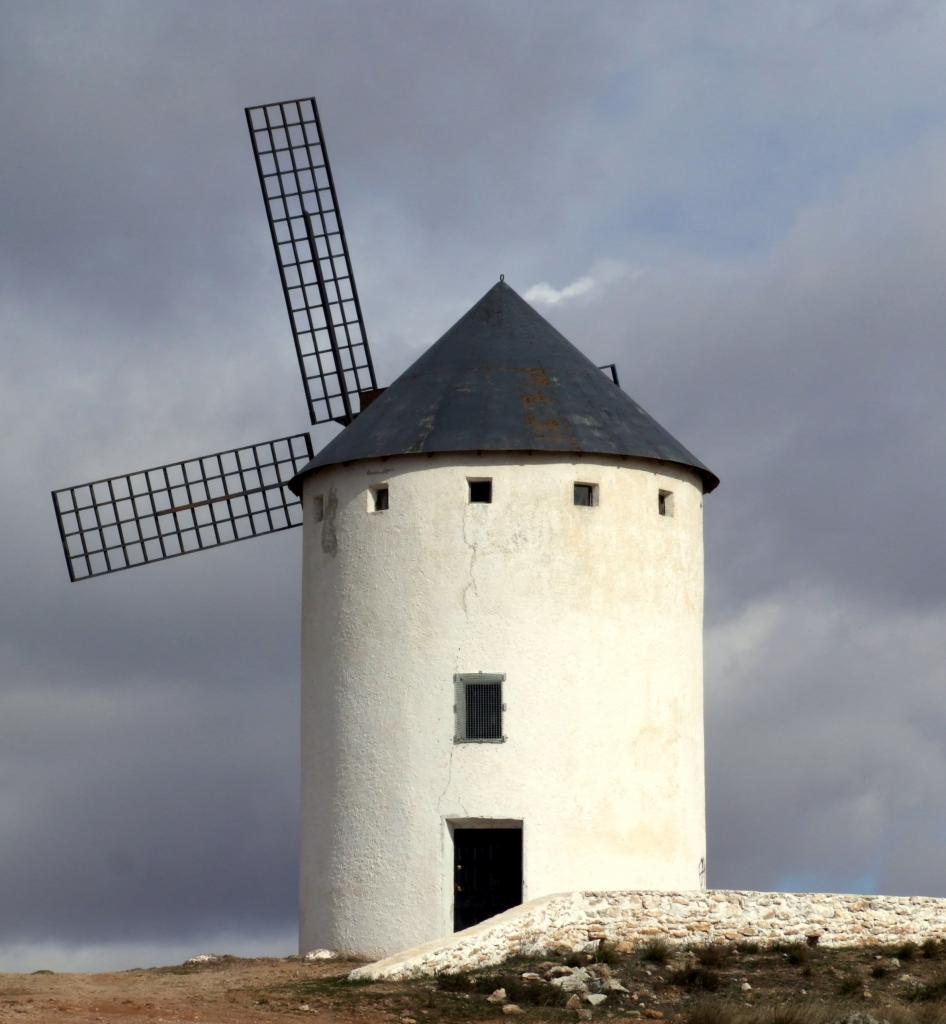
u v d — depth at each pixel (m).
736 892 76.06
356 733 84.75
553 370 87.81
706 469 88.69
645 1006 68.81
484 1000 69.19
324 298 103.56
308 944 85.81
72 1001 68.19
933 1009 67.94
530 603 83.69
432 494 84.69
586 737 83.31
